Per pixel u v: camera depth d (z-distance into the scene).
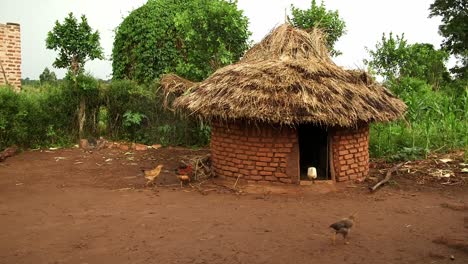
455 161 11.31
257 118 8.72
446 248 6.06
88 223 7.18
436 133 13.28
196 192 9.23
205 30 14.05
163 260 5.65
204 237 6.48
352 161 9.87
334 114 8.64
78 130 15.33
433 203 8.38
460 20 30.91
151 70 16.86
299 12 15.43
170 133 15.26
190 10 16.34
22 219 7.43
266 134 9.32
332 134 9.55
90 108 15.59
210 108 9.23
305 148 12.28
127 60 17.42
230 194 9.05
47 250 6.02
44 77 20.67
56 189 9.54
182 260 5.65
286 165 9.28
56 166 11.88
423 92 15.42
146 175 9.71
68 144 14.79
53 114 14.72
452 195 8.96
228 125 9.88
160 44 16.89
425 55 18.66
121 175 10.93
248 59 10.74
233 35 14.15
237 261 5.61
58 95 14.88
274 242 6.28
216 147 10.32
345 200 8.58
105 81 16.33
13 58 15.23
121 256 5.79
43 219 7.43
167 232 6.70
